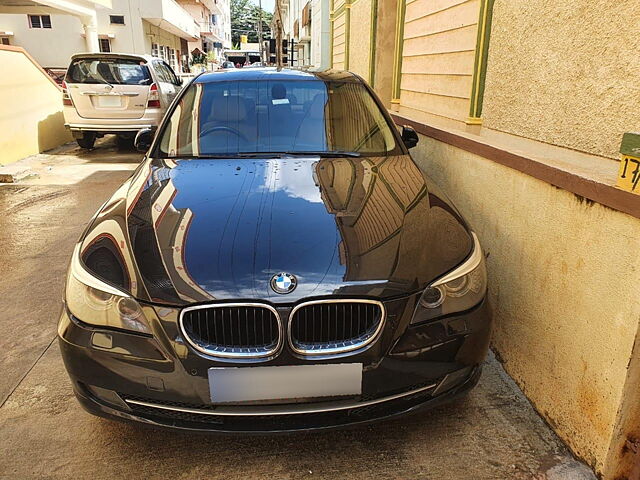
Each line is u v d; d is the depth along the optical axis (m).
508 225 2.63
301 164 2.92
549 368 2.26
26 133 8.35
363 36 8.62
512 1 3.26
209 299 1.87
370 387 1.93
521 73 3.19
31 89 8.49
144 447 2.20
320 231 2.19
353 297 1.89
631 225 1.75
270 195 2.52
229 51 58.78
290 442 2.22
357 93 3.52
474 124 3.80
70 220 5.22
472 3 4.20
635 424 1.87
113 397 2.00
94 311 1.98
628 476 1.95
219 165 2.93
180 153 3.12
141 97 8.38
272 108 3.33
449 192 3.57
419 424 2.31
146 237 2.18
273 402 1.91
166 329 1.88
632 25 2.22
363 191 2.57
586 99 2.55
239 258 2.02
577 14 2.60
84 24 13.45
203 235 2.17
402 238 2.18
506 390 2.53
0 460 2.13
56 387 2.59
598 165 2.21
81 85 8.23
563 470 2.04
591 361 1.98
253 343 1.89
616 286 1.83
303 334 1.90
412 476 2.04
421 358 1.97
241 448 2.19
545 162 2.27
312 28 17.84
